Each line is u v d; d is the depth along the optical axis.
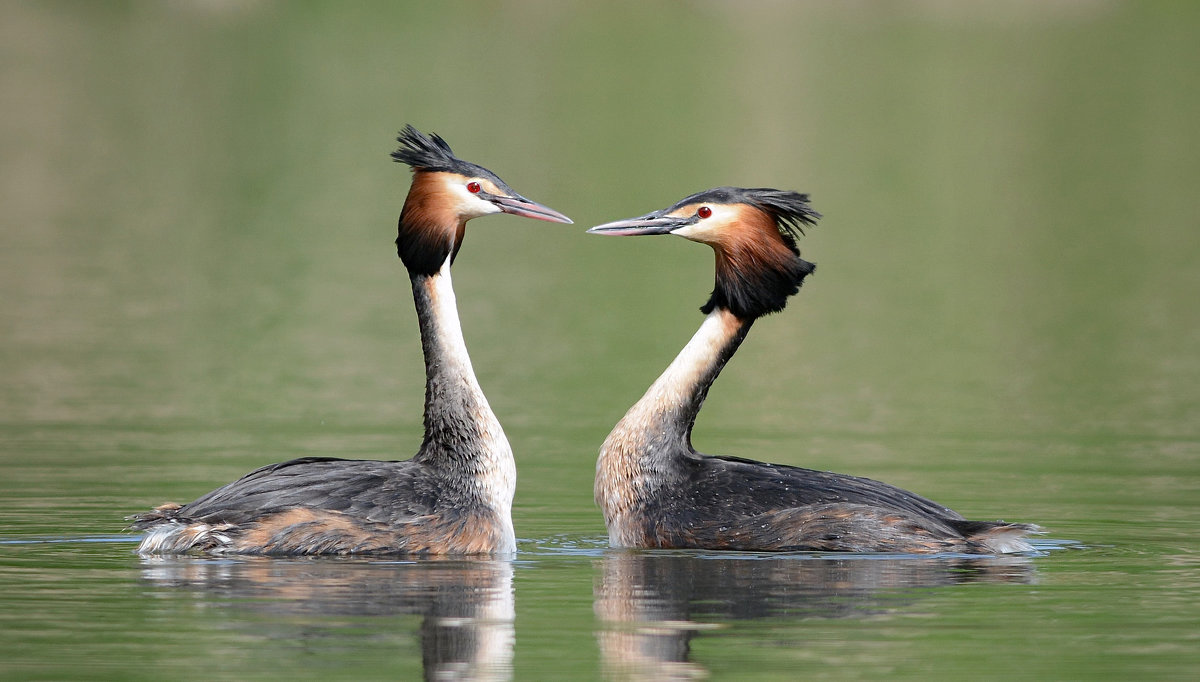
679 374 14.29
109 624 10.60
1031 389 23.08
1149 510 15.35
